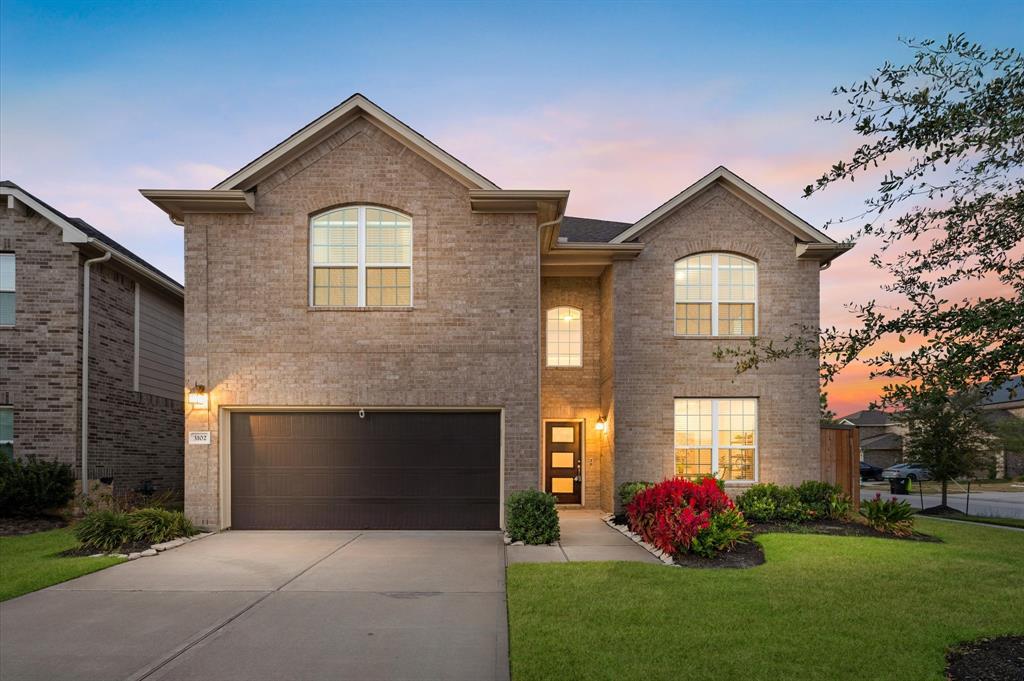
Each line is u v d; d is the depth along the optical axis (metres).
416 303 13.53
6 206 15.01
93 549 10.91
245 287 13.48
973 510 22.22
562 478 17.77
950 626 6.76
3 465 13.45
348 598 8.10
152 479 18.31
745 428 16.20
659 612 7.21
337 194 13.64
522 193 13.29
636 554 10.79
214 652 6.28
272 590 8.48
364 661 6.05
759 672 5.60
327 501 13.39
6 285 14.97
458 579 9.05
